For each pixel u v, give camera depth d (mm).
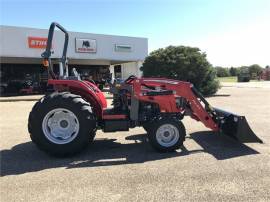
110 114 6395
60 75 6742
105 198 4109
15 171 5219
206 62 20984
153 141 6105
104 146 6727
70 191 4355
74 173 5066
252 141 6312
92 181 4695
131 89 6383
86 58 28125
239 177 4715
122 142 7047
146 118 6422
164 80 6570
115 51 29500
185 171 5020
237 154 5914
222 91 24641
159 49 22406
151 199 4043
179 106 6734
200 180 4629
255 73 63844
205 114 6680
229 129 6586
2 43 24625
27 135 8023
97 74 37094
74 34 27391
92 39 28250
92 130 6020
